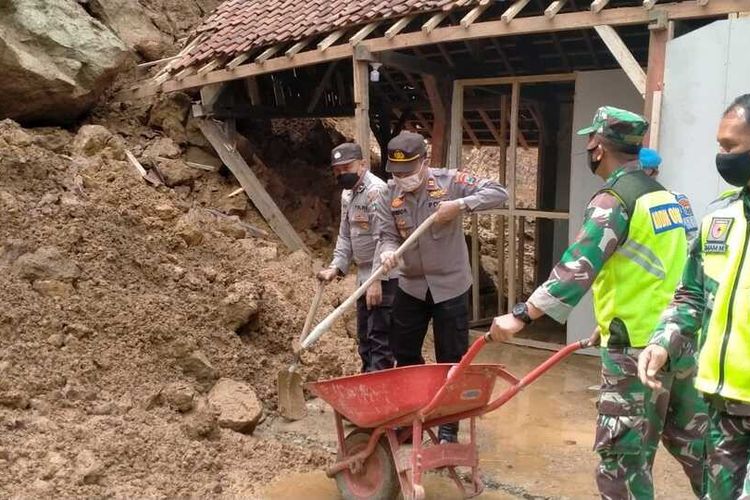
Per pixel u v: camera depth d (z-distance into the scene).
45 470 3.79
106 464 4.00
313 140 10.65
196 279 5.95
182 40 10.10
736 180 2.51
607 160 3.23
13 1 7.59
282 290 6.87
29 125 8.03
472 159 16.36
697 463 3.27
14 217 5.57
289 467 4.45
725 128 2.50
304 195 9.52
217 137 8.69
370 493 3.90
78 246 5.61
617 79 6.95
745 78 5.05
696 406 3.22
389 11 6.97
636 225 3.08
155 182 7.84
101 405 4.53
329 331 6.56
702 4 5.20
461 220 4.44
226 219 7.95
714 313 2.55
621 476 3.14
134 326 5.18
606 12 5.60
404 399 3.62
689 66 5.30
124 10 9.77
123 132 8.62
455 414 3.87
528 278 10.01
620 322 3.10
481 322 8.27
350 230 5.17
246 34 8.43
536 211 7.53
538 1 7.38
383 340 5.15
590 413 5.54
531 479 4.39
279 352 5.95
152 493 3.90
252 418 4.80
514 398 5.86
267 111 9.24
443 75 8.12
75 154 7.54
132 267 5.76
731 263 2.52
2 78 7.35
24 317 4.86
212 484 4.08
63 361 4.72
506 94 8.47
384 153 11.05
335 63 9.40
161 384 4.95
